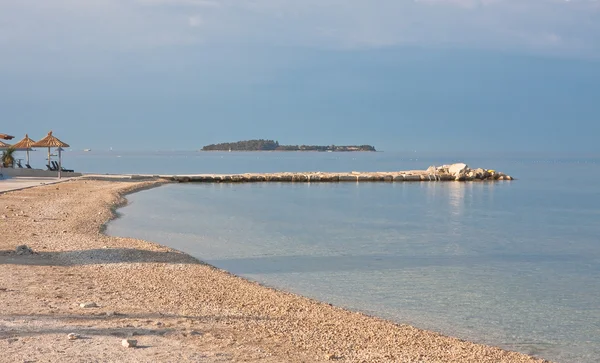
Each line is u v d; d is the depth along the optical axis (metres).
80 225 29.38
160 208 44.88
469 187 79.69
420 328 14.63
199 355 9.98
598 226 39.38
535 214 46.91
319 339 12.02
